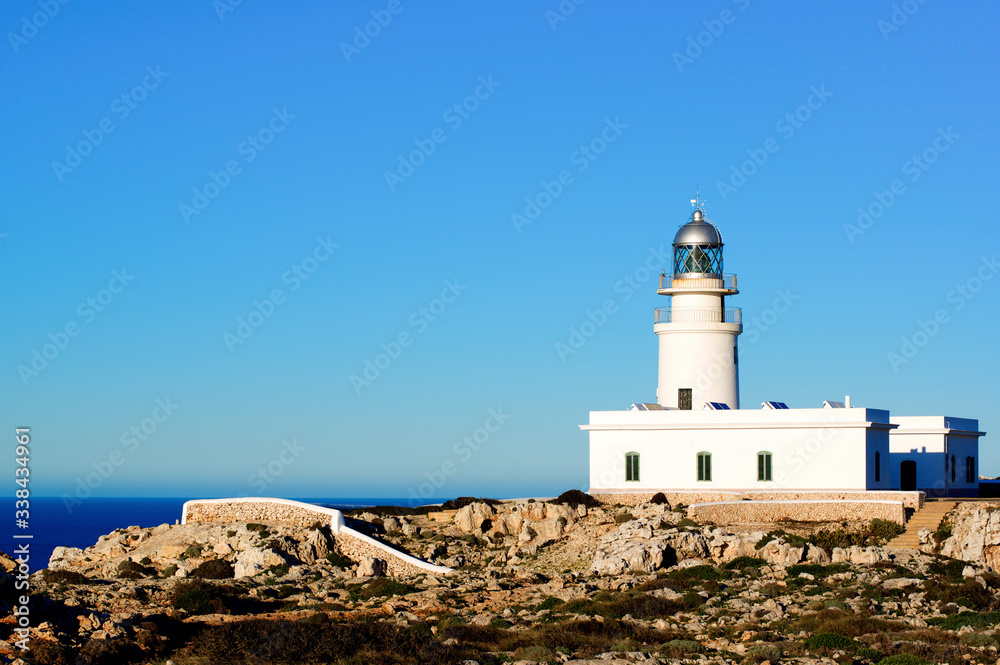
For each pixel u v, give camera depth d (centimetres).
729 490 7231
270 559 6338
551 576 6044
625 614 4966
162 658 4262
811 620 4603
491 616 4950
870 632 4416
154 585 5741
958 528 6038
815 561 5866
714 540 6156
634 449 7575
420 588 5775
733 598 5162
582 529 6769
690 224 8181
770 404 7506
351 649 4344
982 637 4212
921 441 8169
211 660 4225
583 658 4188
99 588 5506
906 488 8194
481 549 6731
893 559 5712
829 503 6706
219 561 6359
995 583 5203
